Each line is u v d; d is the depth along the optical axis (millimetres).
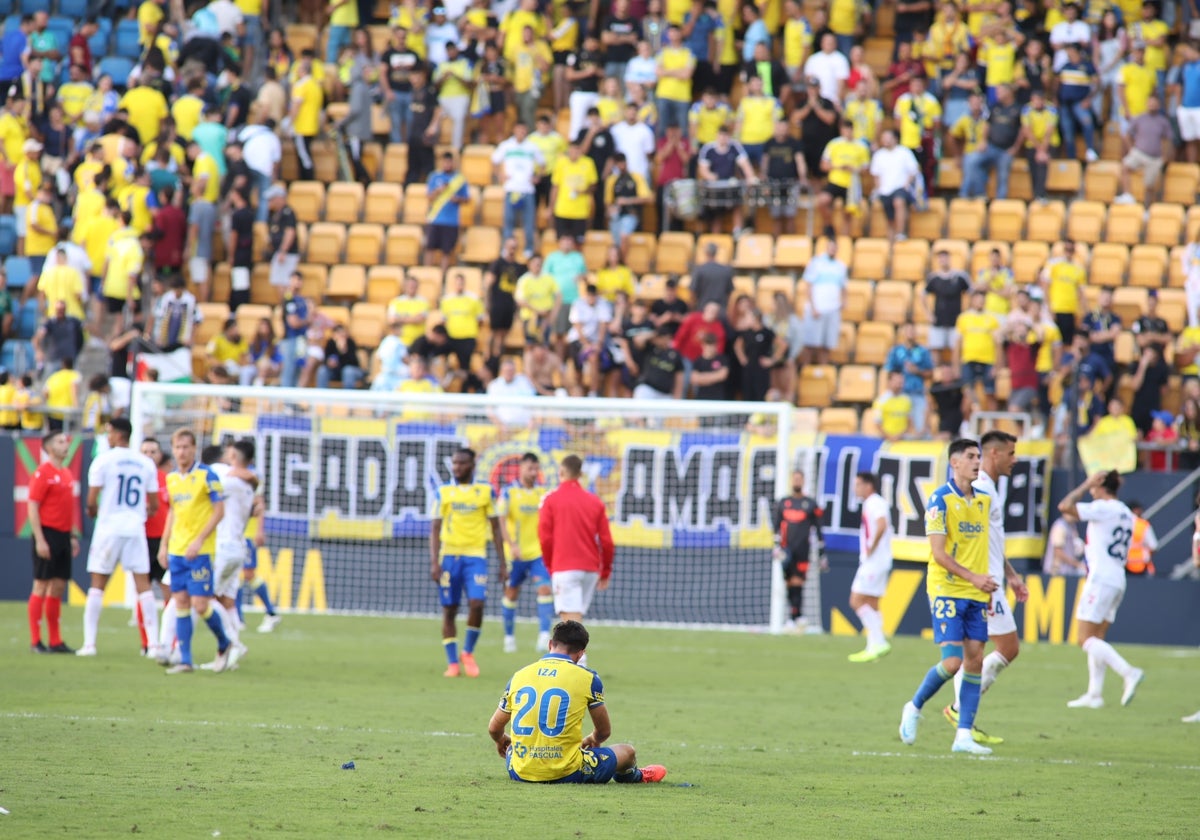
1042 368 78875
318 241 92812
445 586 48156
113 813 23094
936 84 96812
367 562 75938
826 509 73812
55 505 51469
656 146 93312
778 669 54344
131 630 62188
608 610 75312
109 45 104312
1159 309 86688
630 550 75312
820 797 26828
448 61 96188
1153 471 73062
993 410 79500
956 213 92375
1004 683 51781
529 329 83062
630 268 90812
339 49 101000
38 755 29000
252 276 90625
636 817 23984
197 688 42156
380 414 76562
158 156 87000
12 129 92688
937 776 29891
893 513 72875
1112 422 73875
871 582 56062
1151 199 94000
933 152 92562
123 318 82000
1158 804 26891
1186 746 35750
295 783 26484
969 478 33844
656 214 93188
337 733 33750
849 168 89125
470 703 40625
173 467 60594
